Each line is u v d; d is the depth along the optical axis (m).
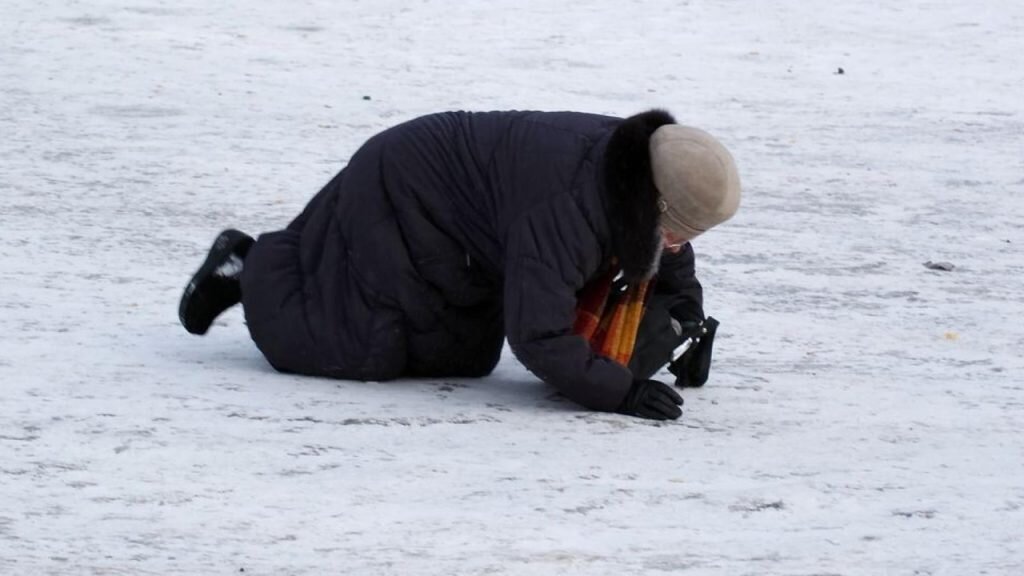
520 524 16.25
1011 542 16.58
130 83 48.38
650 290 21.25
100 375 21.03
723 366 24.11
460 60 55.81
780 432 20.33
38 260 28.67
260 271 21.50
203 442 18.27
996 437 20.73
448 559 15.18
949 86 56.28
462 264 20.59
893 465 19.14
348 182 20.97
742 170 42.09
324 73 52.03
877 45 63.47
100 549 14.95
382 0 67.56
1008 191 41.22
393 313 20.92
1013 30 67.88
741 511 17.11
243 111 45.66
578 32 62.78
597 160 19.39
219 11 62.50
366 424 19.41
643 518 16.70
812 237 35.19
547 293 19.38
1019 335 27.55
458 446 18.77
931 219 37.72
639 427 20.03
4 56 50.88
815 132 47.66
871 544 16.31
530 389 21.81
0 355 21.84
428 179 20.38
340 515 16.23
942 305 29.69
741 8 70.38
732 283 30.64
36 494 16.28
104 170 37.34
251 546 15.26
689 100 51.47
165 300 26.47
